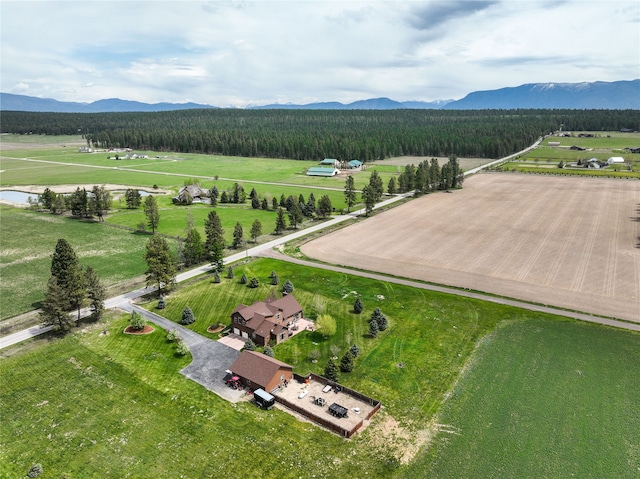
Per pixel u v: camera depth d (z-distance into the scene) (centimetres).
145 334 6397
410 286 8031
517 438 4297
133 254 9981
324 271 8825
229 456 4116
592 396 4916
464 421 4550
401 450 4175
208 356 5862
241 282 8294
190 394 5047
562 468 3931
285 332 6334
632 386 5084
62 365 5600
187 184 17500
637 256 9269
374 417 4653
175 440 4325
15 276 8631
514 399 4878
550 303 7244
